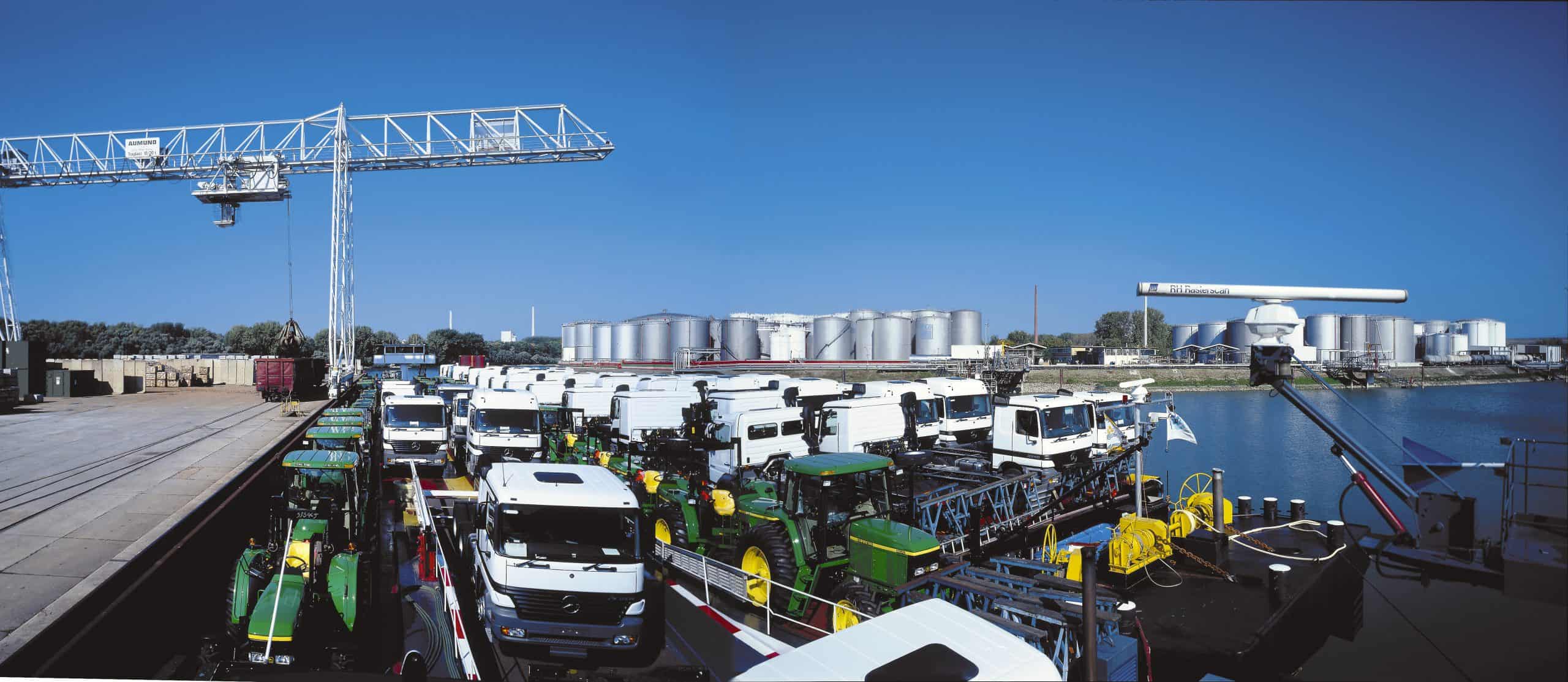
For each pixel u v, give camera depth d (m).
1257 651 9.20
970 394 27.83
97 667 11.07
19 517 16.94
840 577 12.05
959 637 5.57
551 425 28.48
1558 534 5.43
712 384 30.39
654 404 23.94
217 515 18.31
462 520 15.66
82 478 21.89
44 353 53.22
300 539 11.78
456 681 7.61
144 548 14.23
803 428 21.14
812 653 5.46
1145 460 26.52
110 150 48.38
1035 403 20.30
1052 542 14.32
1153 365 48.25
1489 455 7.19
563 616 10.98
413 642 11.69
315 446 17.80
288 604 10.43
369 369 62.44
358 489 14.29
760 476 15.79
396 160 49.00
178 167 48.59
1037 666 5.27
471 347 105.44
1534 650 5.55
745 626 12.28
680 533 15.21
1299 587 10.98
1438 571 7.39
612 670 10.53
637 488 18.06
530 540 11.41
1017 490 16.28
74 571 12.87
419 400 26.66
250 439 31.00
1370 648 8.84
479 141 48.16
